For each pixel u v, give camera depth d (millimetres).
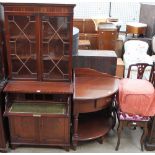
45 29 2510
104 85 2762
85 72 2941
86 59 2951
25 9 2393
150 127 2738
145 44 4383
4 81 2660
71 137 2812
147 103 2529
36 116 2566
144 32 4922
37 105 2699
